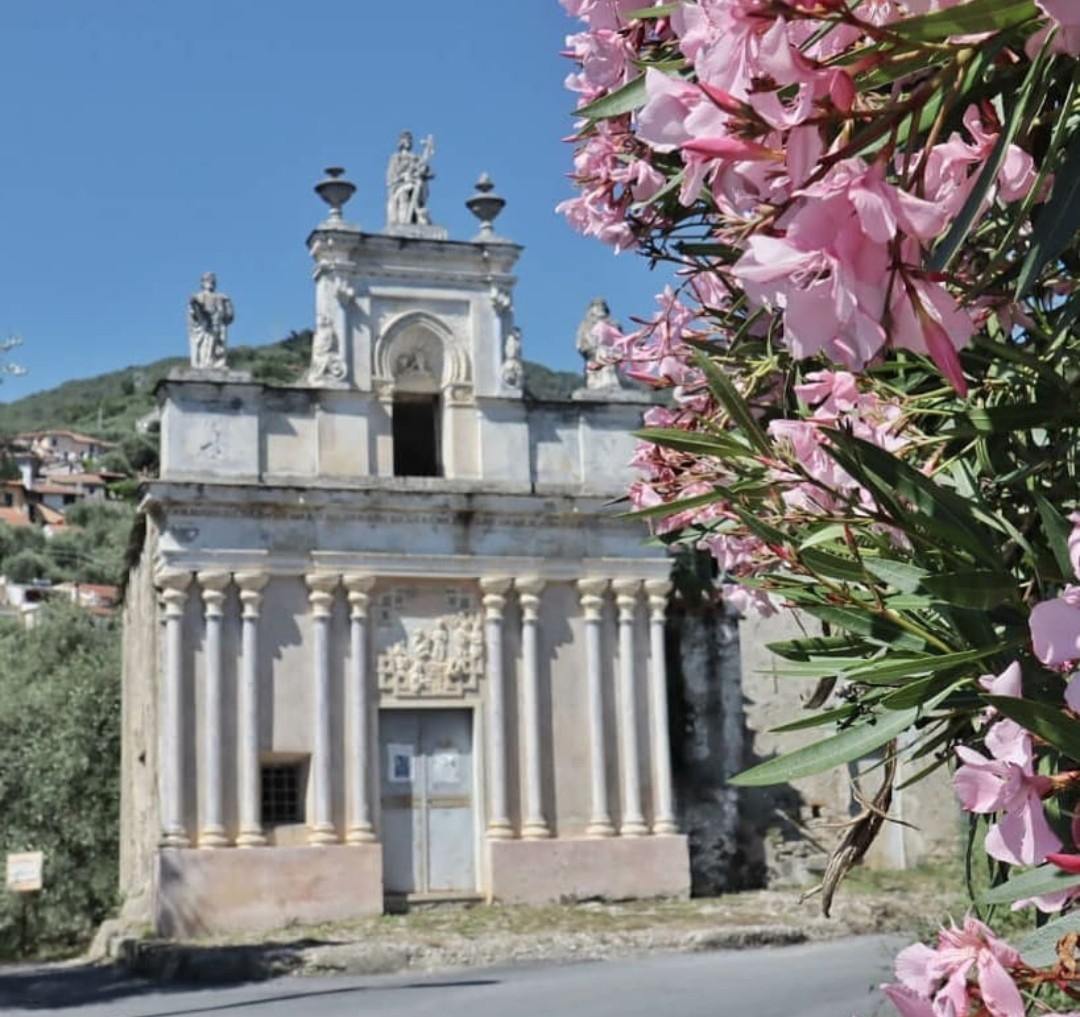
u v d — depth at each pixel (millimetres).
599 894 29328
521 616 29953
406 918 27484
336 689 28641
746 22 2111
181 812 27406
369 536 29188
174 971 24453
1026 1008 2604
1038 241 2227
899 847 31609
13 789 33906
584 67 3631
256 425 29016
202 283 29266
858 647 3590
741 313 4590
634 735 30172
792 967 21781
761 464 3736
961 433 3234
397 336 30344
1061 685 2838
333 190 30250
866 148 2250
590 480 30734
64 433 139000
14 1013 20406
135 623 32594
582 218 4020
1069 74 2516
